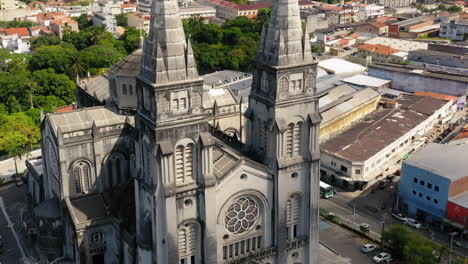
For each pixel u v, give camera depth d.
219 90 119.94
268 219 86.06
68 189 98.12
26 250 112.75
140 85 74.94
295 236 90.25
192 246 79.94
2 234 119.19
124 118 102.31
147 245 80.94
